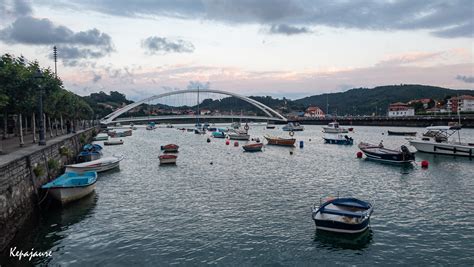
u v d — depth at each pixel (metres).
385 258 18.06
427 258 18.09
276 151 65.88
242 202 27.95
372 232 21.50
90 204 27.28
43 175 28.95
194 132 137.75
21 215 21.64
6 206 19.30
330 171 42.59
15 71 31.92
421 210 26.00
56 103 52.66
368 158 52.97
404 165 47.00
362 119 172.50
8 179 20.11
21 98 32.97
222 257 18.03
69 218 23.83
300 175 39.81
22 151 28.95
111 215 24.58
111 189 32.69
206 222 23.17
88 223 22.88
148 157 57.12
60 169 38.19
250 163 49.72
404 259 17.97
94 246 19.28
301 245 19.48
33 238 20.33
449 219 23.98
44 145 34.81
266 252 18.59
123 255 18.19
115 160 43.66
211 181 36.38
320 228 21.12
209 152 64.69
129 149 70.94
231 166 46.88
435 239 20.50
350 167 45.69
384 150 52.91
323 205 22.31
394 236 20.89
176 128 177.00
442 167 45.28
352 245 19.53
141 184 34.97
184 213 25.12
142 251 18.69
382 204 27.56
